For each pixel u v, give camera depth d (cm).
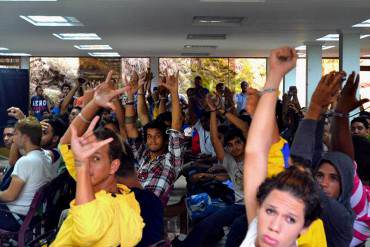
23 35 1297
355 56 1255
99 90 265
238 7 914
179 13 980
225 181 513
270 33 1277
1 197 404
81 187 201
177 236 471
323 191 235
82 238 200
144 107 541
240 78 1969
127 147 302
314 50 1492
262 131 204
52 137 491
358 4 884
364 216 294
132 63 1959
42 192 370
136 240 228
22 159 407
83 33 1266
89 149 202
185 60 1959
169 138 401
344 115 293
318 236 217
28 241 385
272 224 165
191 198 486
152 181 387
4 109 934
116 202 224
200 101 840
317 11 957
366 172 330
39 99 1359
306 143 263
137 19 1049
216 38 1375
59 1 855
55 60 1942
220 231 443
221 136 585
